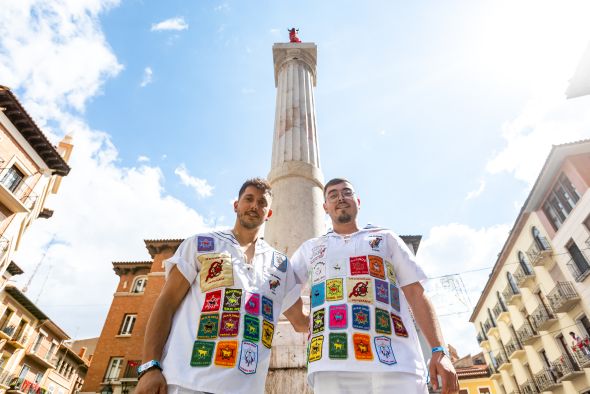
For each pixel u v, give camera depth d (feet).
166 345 5.77
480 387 95.45
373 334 5.88
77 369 108.47
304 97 22.15
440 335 6.11
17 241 62.69
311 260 7.65
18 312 79.46
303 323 7.82
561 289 58.39
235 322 5.82
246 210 7.60
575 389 59.36
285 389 9.39
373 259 6.95
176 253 6.67
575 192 54.95
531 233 66.33
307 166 16.97
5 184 58.23
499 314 84.58
